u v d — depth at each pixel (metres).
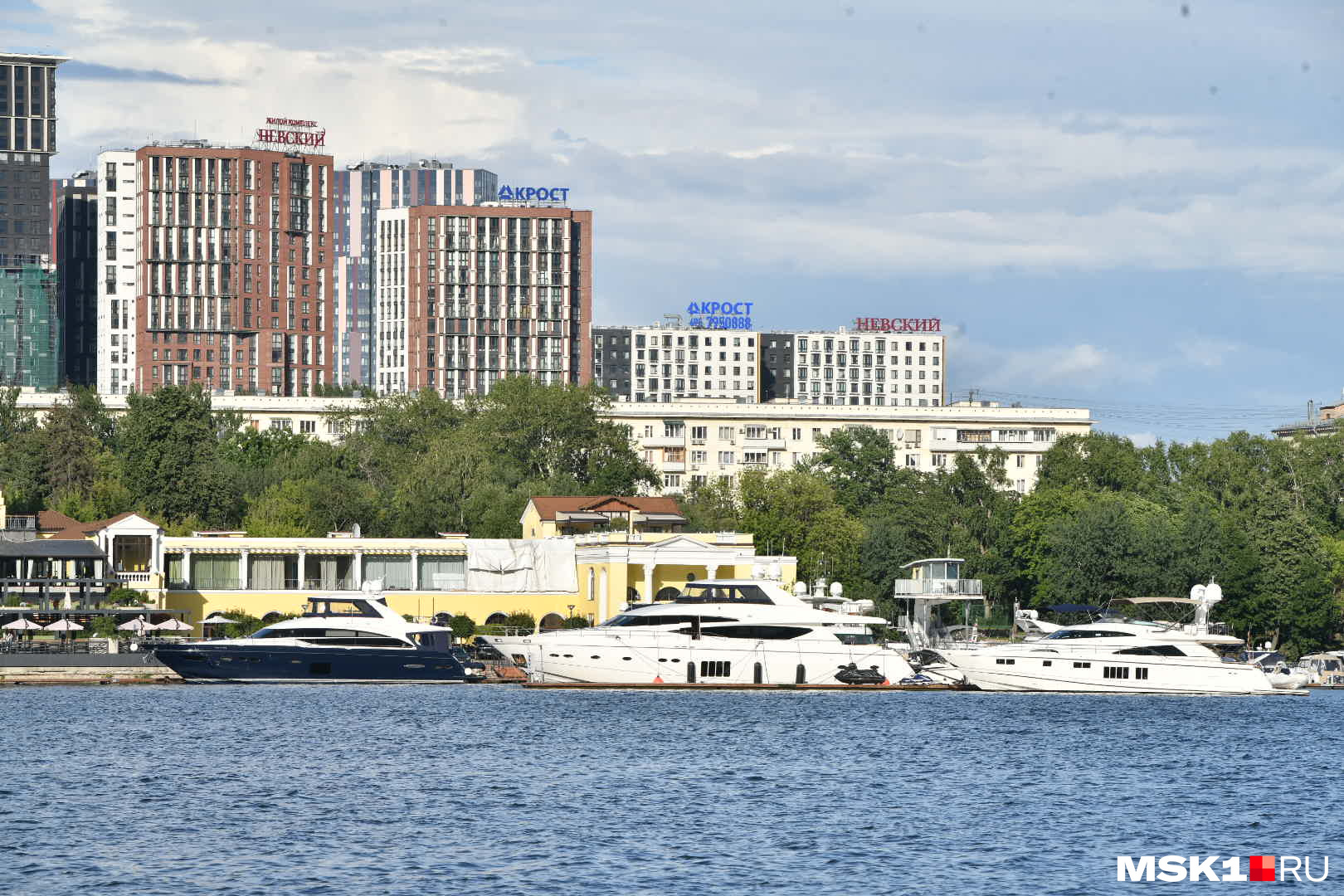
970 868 195.38
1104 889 187.62
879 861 197.38
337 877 186.50
